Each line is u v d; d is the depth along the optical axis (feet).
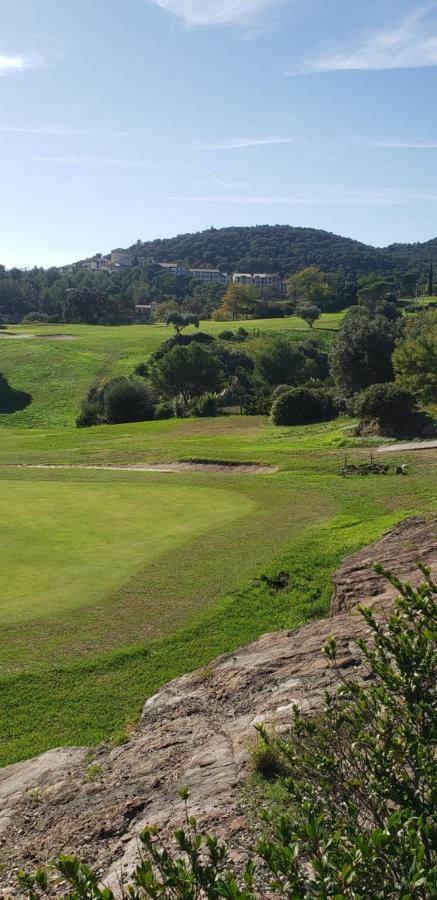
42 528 65.26
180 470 104.58
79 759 27.61
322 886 8.77
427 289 483.92
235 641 40.16
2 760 29.27
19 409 236.84
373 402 112.47
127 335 349.41
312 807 11.07
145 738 28.04
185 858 17.80
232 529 64.28
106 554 56.75
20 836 22.16
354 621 34.91
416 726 11.58
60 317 469.98
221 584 49.37
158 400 230.27
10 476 100.22
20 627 42.63
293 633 35.65
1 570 52.70
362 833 10.53
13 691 35.37
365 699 12.52
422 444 101.30
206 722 28.04
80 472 103.50
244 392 229.25
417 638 12.05
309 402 149.79
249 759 22.94
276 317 464.24
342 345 166.91
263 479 88.94
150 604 46.03
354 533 59.36
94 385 259.39
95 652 39.27
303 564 52.21
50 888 18.84
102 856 19.66
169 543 59.82
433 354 122.93
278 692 28.53
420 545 45.06
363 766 11.75
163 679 35.86
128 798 22.76
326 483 83.46
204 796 21.31
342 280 555.69
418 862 8.66
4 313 531.91
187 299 545.85
